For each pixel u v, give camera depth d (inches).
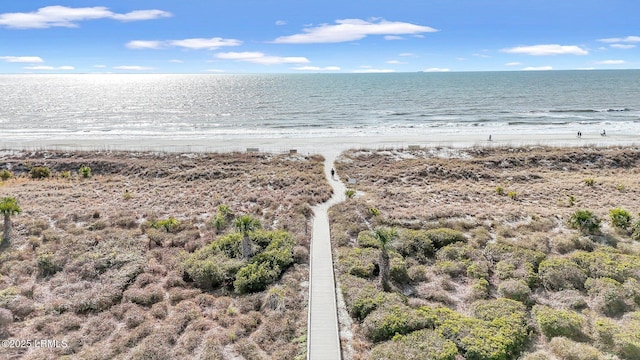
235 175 1643.7
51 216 1085.1
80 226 1031.0
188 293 722.8
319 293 703.7
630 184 1440.7
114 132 2640.3
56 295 706.8
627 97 4549.7
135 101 4854.8
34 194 1314.0
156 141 2277.3
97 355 545.0
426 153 1977.1
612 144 2058.3
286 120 3129.9
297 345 578.2
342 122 2999.5
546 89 5792.3
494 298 724.7
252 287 747.4
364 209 1146.7
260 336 597.6
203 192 1378.0
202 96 5511.8
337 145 2158.0
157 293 713.6
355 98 4810.5
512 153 1937.7
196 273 770.8
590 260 802.2
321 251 879.1
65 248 868.0
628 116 3102.9
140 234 985.5
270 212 1151.6
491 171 1702.8
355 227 1013.8
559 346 559.8
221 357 550.3
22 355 554.6
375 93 5497.1
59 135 2502.5
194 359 550.0
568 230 1007.0
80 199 1272.1
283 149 2065.7
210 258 831.7
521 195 1357.0
